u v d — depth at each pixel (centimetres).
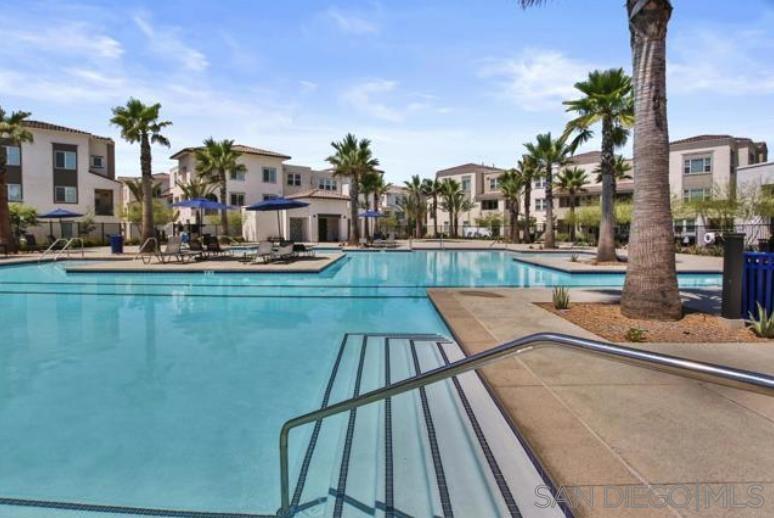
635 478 260
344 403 263
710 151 3506
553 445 299
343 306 1018
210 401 466
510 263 2128
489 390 414
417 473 297
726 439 306
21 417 429
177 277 1495
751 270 670
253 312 947
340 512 265
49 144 3634
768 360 493
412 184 5188
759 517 224
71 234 3697
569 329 651
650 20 687
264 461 345
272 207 2016
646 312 704
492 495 269
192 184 3791
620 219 3353
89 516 279
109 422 418
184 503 294
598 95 1677
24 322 848
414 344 665
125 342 704
